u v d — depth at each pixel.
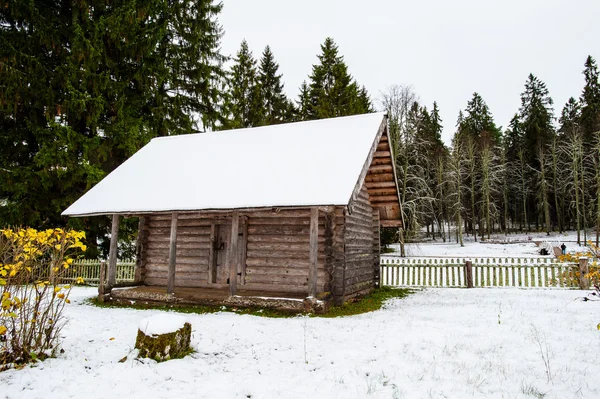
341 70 37.34
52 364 6.35
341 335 8.37
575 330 8.51
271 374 6.18
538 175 51.22
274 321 9.98
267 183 12.20
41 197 19.17
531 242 41.91
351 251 13.72
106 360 6.69
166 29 22.58
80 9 19.78
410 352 7.07
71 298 14.34
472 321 9.62
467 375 5.91
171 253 12.80
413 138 31.56
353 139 13.52
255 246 13.69
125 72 21.38
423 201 30.95
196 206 12.11
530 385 5.48
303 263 12.95
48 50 20.00
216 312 11.56
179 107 24.14
